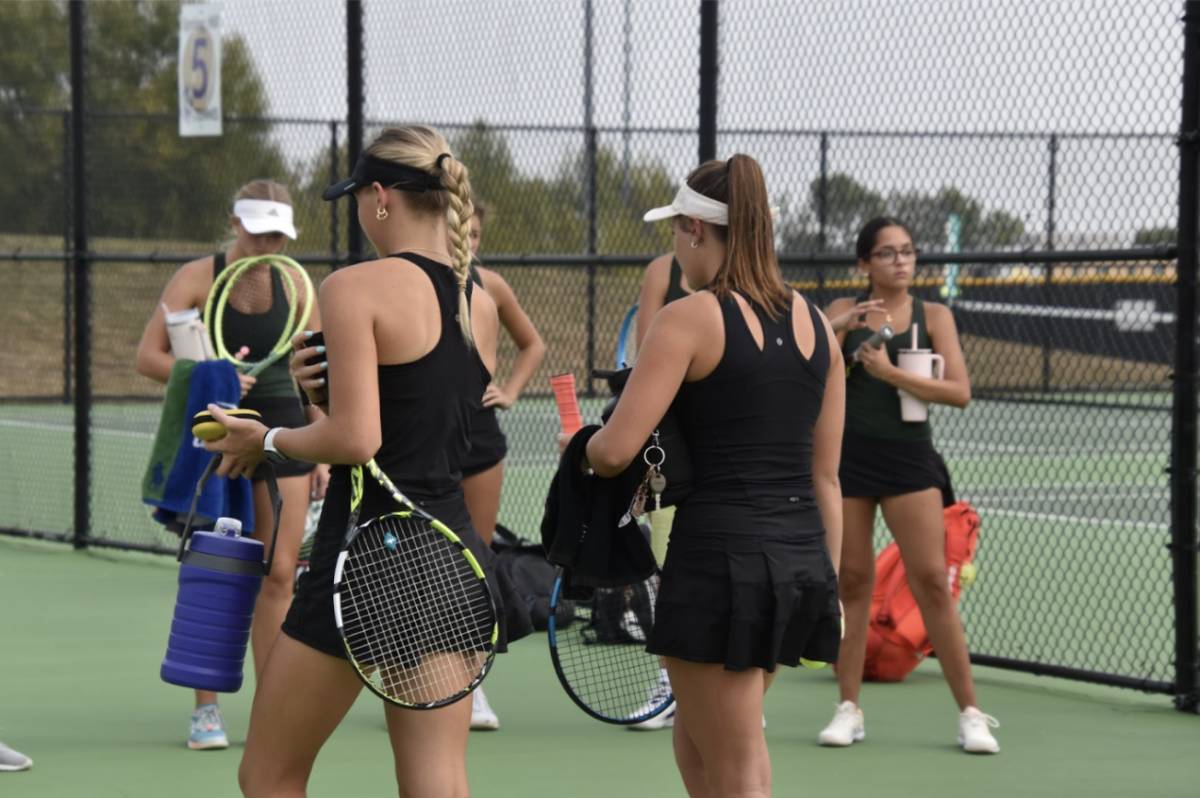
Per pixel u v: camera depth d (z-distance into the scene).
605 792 7.50
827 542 5.45
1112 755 8.31
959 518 9.88
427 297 4.84
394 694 4.89
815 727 8.95
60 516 17.47
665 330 4.96
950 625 8.38
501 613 5.00
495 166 14.12
